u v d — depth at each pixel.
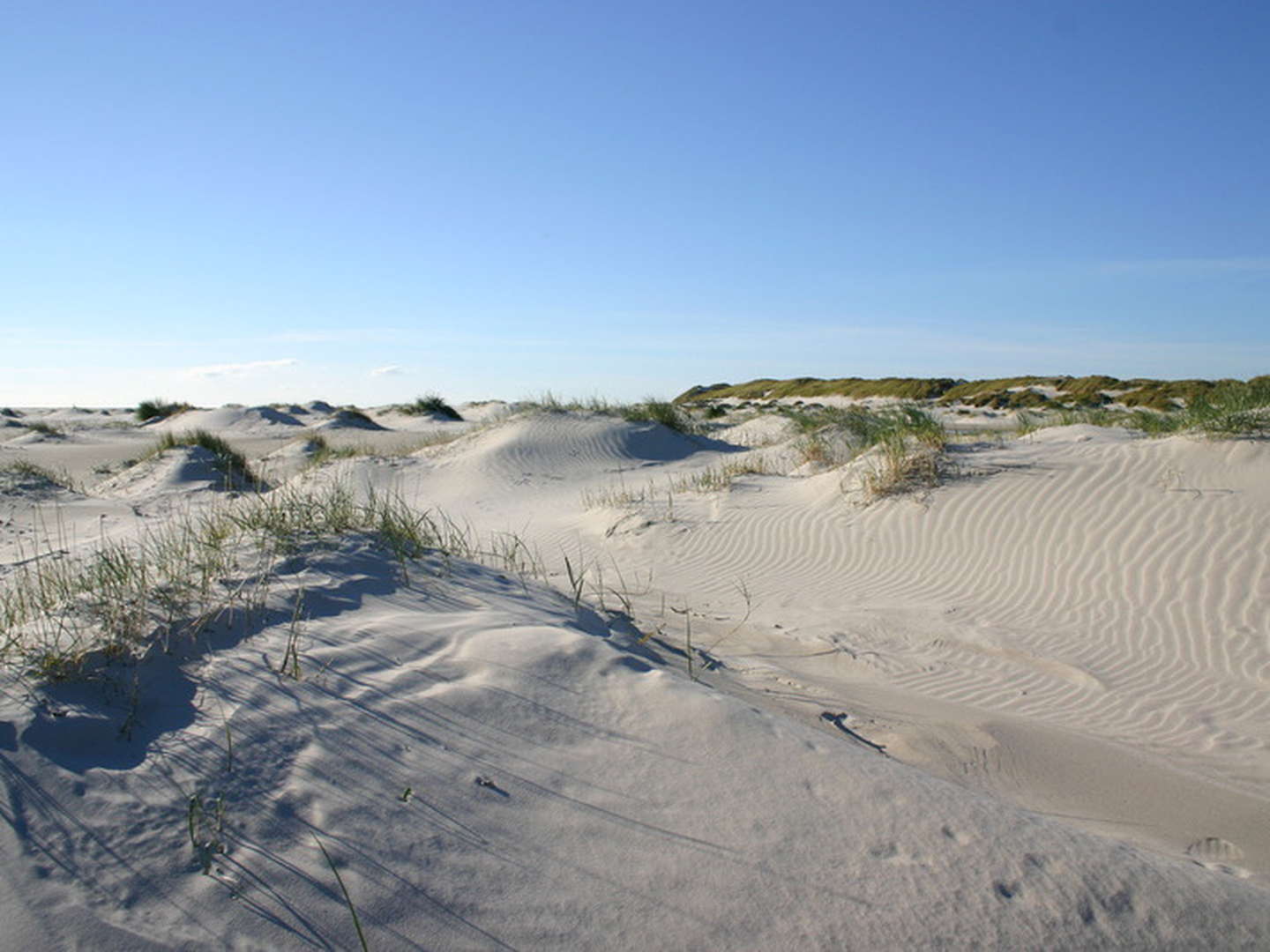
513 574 6.18
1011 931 2.35
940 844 2.68
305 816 2.58
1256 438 8.75
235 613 4.00
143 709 3.11
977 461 10.35
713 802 2.85
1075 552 8.06
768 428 21.58
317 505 6.58
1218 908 2.53
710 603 8.09
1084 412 19.03
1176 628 6.65
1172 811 3.86
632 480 16.02
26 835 2.31
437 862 2.47
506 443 18.38
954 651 6.55
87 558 7.61
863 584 8.54
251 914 2.19
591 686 3.59
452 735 3.11
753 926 2.31
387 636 3.91
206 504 14.31
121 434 35.44
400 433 33.88
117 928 2.08
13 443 30.55
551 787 2.89
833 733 4.17
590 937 2.25
